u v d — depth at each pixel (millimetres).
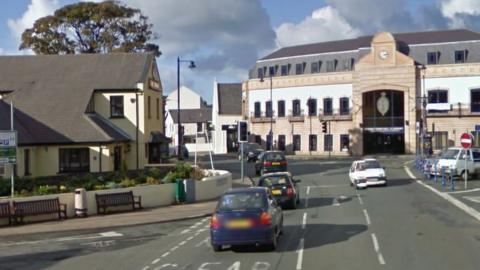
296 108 83750
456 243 16344
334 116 79750
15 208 23312
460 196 29641
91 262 15461
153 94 46906
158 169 34969
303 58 84500
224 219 15398
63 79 44219
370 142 78750
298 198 28453
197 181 30891
